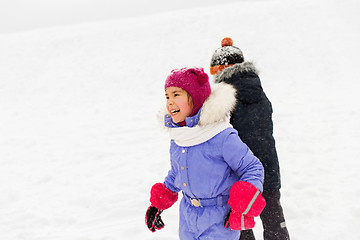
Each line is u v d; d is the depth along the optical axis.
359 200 3.39
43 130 8.21
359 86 8.91
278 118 6.72
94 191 4.45
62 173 5.30
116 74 13.73
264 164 2.22
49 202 4.27
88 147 6.50
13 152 6.70
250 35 15.26
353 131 5.57
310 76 10.66
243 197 1.57
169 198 1.99
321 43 13.51
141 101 10.38
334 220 3.08
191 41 15.98
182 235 1.88
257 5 19.28
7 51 18.17
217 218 1.74
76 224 3.66
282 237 2.24
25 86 13.59
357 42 13.27
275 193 2.25
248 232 2.29
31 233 3.53
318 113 6.82
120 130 7.44
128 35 17.98
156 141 6.38
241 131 2.22
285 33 14.95
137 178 4.69
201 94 1.69
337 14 16.30
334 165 4.33
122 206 3.90
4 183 5.09
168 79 1.71
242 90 2.22
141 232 3.29
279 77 10.96
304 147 5.03
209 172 1.70
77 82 13.38
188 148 1.74
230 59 2.41
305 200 3.49
